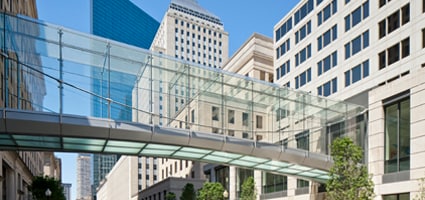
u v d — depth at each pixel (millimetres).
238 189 39469
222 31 142500
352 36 33719
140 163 106250
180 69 20438
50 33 17078
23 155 43094
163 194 61094
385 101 21781
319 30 38562
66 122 15805
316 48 38875
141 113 18547
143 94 18922
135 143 18734
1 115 14547
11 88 16047
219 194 36906
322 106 24516
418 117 19125
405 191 19297
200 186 57125
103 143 18859
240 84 22281
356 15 33562
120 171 119750
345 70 34219
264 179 35500
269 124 22609
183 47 131250
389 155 21328
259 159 21938
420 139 18875
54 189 35531
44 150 20078
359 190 18703
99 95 17484
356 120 24016
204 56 135875
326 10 37781
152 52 19688
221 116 21156
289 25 44312
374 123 22250
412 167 19156
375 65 30688
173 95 19844
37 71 16438
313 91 38688
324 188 26719
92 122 16344
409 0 27906
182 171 67875
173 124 19406
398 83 20781
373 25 31328
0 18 16203
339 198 18609
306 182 29031
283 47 45281
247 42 54750
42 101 16109
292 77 42812
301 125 23484
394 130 21125
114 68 18375
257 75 52000
